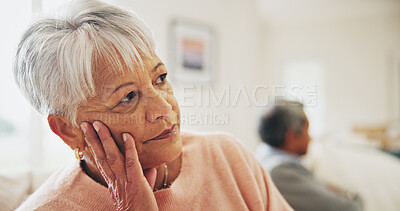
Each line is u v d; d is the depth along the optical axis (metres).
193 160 0.61
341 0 3.66
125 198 0.42
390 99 4.21
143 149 0.43
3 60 1.33
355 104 4.40
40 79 0.44
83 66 0.40
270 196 0.63
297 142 1.09
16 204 0.78
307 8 4.01
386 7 3.92
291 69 4.84
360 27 4.34
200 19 2.58
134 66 0.41
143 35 0.45
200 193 0.57
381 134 3.24
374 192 1.41
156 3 2.24
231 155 0.64
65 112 0.44
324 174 1.53
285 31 4.84
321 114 4.57
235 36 2.85
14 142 2.37
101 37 0.41
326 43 4.56
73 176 0.51
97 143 0.42
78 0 0.46
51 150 1.33
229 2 2.83
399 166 1.48
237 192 0.59
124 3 2.00
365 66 4.33
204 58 2.58
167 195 0.52
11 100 1.51
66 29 0.43
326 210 0.94
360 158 1.52
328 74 4.56
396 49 4.14
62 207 0.48
